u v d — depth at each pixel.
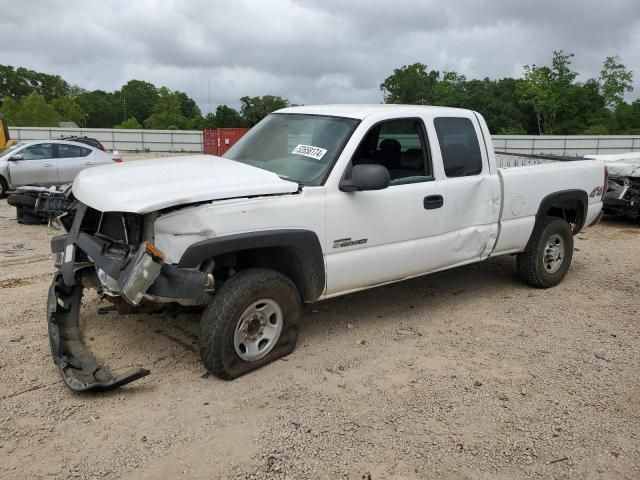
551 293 6.18
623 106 57.09
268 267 4.39
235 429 3.40
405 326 5.12
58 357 3.87
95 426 3.38
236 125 74.31
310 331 4.92
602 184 6.72
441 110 5.18
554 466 3.15
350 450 3.23
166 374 4.04
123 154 42.38
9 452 3.11
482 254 5.59
